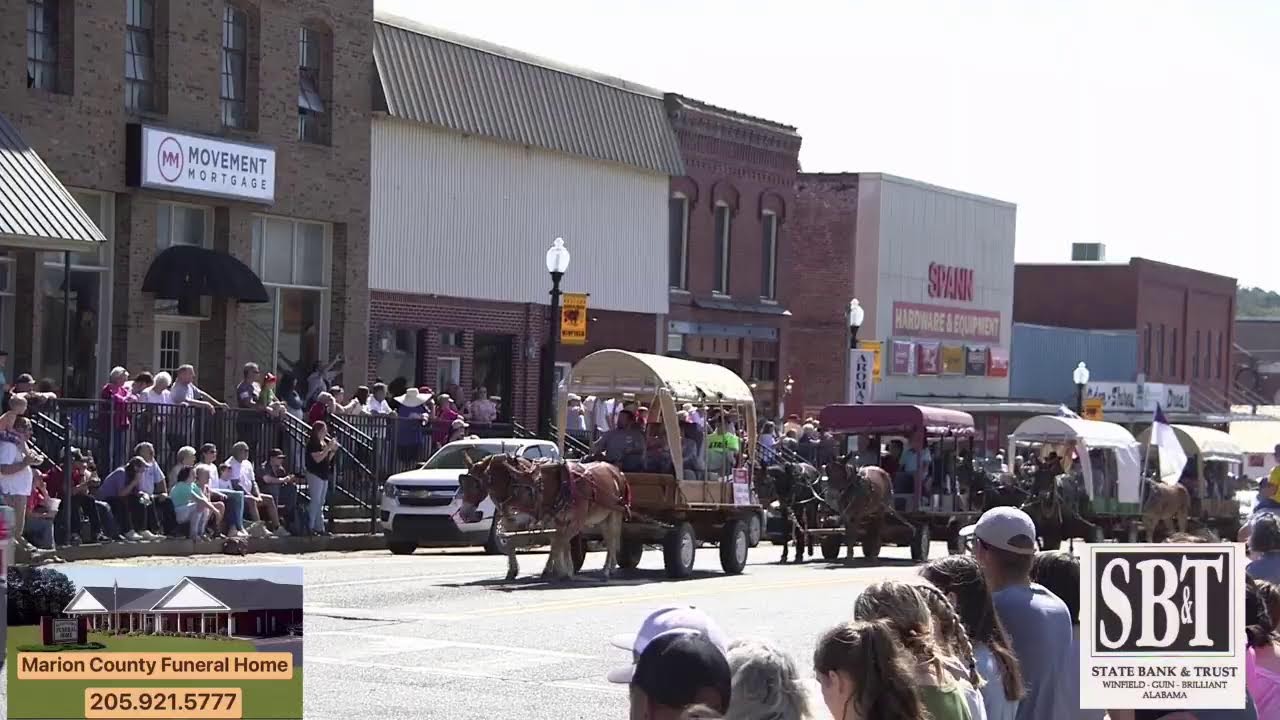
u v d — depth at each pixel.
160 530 28.83
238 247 37.56
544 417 38.84
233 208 37.44
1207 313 94.75
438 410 38.97
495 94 45.31
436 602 22.66
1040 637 8.53
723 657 5.40
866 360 50.81
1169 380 90.06
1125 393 82.88
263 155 37.72
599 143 49.06
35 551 25.52
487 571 28.11
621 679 6.18
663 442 29.55
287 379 39.44
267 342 38.81
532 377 47.12
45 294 33.75
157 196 35.62
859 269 64.94
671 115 52.91
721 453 30.72
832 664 6.77
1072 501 44.06
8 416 25.30
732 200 56.22
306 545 32.12
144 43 35.66
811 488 36.53
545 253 47.38
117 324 34.94
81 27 33.84
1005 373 74.38
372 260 41.62
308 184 39.34
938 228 69.00
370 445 34.97
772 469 36.19
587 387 29.83
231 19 37.72
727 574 30.38
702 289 54.78
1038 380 78.00
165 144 35.19
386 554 33.03
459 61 44.31
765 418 58.44
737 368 57.06
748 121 56.69
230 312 37.34
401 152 42.41
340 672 16.50
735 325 56.34
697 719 5.20
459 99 43.88
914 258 67.25
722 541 30.39
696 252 54.38
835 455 39.25
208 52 36.75
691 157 53.72
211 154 36.31
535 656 17.91
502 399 46.56
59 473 27.17
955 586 8.27
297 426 33.78
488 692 15.58
